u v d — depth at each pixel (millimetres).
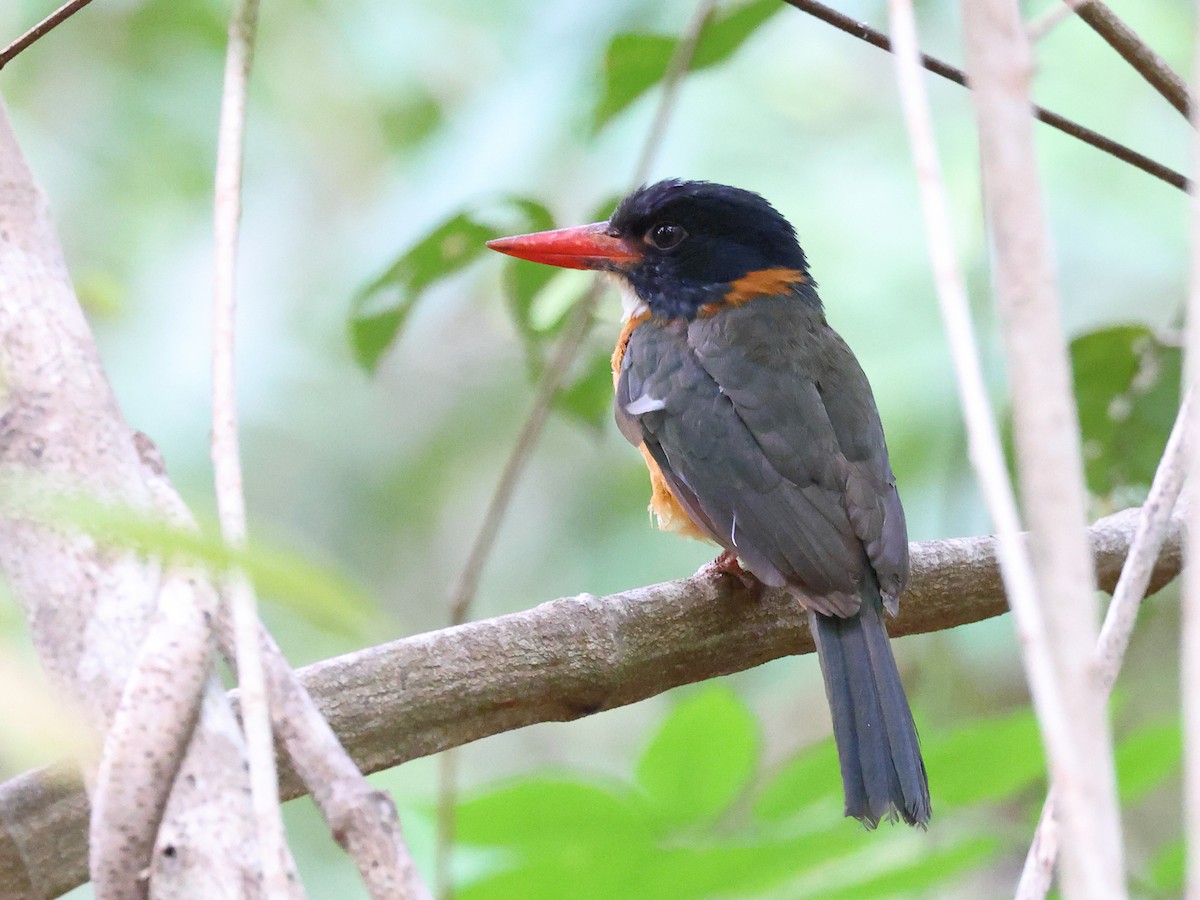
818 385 7066
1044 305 2807
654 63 7203
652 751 5602
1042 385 2785
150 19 11477
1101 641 3439
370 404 12133
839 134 11180
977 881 8836
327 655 9828
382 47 11414
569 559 11891
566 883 5621
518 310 8188
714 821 5684
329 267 12000
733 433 6789
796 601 6434
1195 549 2686
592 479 12250
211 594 3049
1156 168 5828
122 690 2934
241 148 3492
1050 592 2746
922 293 10594
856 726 5777
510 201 7301
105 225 11234
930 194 2885
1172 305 10547
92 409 3199
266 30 11578
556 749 11914
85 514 1809
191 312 11438
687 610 5867
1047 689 2633
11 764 1907
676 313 7812
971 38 2900
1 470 2707
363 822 2947
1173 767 5895
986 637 9492
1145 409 7395
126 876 2871
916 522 10023
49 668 2986
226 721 3002
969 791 5941
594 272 7953
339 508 11695
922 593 6508
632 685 5621
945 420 10242
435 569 12023
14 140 3445
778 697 11602
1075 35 10828
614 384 8062
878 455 6812
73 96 11438
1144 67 5316
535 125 9445
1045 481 2764
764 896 5715
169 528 1780
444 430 12320
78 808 4078
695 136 10914
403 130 11328
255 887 2838
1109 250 10664
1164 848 5926
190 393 11211
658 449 7156
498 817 5637
